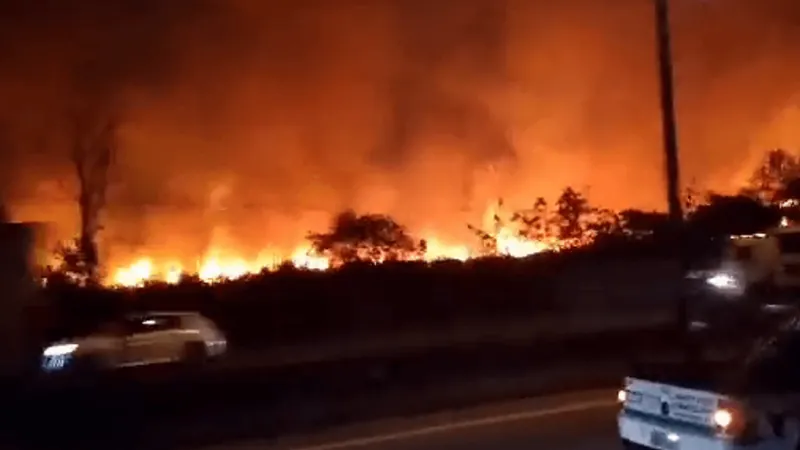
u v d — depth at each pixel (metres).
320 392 17.73
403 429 14.82
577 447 12.12
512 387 18.16
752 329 19.06
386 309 28.83
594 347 21.14
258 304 29.28
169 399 16.98
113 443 15.34
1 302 23.03
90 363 21.23
